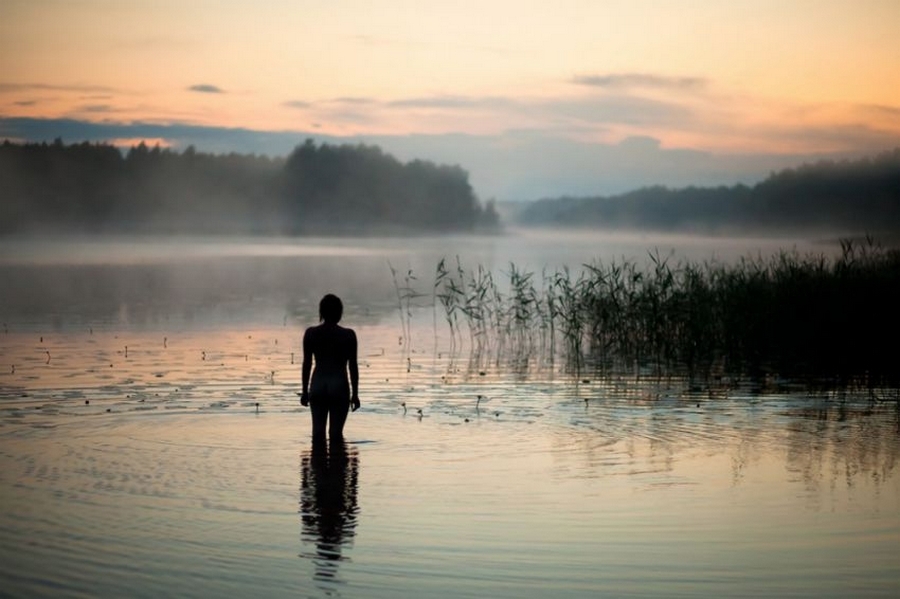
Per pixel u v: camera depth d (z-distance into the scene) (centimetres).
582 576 699
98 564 712
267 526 808
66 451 1070
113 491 907
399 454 1077
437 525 814
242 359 1847
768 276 2356
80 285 3806
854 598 662
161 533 784
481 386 1608
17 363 1770
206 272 4719
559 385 1636
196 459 1038
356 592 665
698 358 2042
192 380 1583
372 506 867
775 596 665
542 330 2384
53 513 835
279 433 1180
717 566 721
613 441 1159
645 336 2177
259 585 676
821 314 2103
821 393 1559
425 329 2564
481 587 677
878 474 1002
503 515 844
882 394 1543
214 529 797
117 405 1352
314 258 6419
